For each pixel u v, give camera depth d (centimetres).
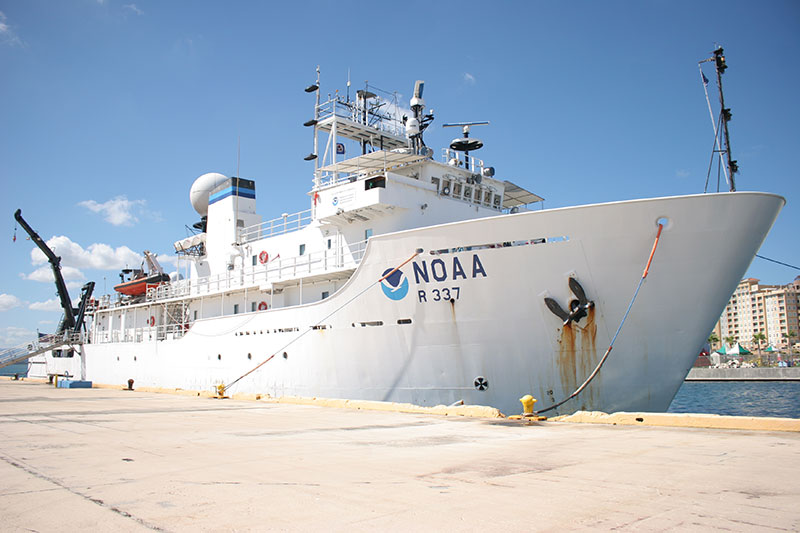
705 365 8406
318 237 2434
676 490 657
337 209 2181
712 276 1492
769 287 17038
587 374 1600
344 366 2027
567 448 971
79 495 662
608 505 596
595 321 1567
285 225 2644
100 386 3744
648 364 1562
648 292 1523
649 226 1494
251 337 2464
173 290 3353
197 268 3278
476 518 553
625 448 954
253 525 538
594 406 1614
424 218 2181
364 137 2792
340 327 2034
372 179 2092
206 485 711
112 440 1143
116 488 698
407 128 2319
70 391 3219
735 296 17725
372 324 1933
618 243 1520
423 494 652
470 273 1694
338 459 897
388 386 1906
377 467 825
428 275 1769
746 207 1455
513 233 1628
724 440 1006
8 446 1066
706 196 1455
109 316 4144
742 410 3547
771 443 963
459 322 1733
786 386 5600
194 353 2856
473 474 764
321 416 1591
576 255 1559
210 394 2492
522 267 1620
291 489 684
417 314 1808
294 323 2233
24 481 743
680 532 504
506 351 1681
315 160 2634
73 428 1367
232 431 1278
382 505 605
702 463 810
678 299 1512
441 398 1795
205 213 3938
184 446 1054
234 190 3081
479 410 1505
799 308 15850
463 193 2372
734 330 17675
